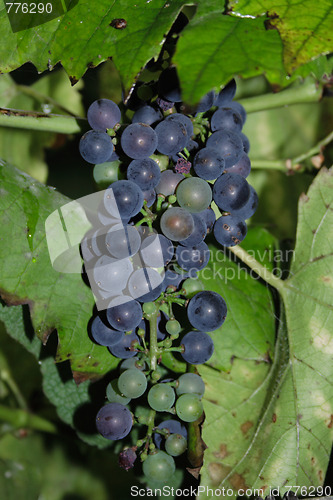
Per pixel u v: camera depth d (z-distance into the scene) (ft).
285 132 1.81
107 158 1.19
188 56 1.10
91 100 1.62
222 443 1.32
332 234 1.39
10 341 1.66
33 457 1.69
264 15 1.13
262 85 1.69
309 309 1.38
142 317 1.17
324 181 1.39
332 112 1.79
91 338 1.27
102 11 1.21
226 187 1.19
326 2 1.14
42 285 1.27
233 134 1.21
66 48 1.23
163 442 1.20
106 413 1.17
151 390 1.16
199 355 1.18
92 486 1.67
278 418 1.35
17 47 1.26
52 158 1.59
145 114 1.21
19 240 1.27
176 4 1.17
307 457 1.34
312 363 1.37
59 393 1.44
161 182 1.19
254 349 1.37
